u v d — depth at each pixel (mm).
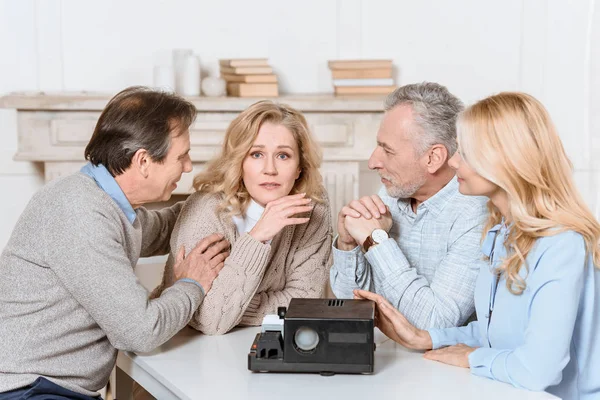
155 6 4094
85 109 3648
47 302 1899
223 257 2160
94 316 1889
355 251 2268
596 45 3975
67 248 1857
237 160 2152
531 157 1785
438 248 2248
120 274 1875
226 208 2201
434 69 4254
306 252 2332
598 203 4016
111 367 2031
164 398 1860
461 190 1916
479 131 1813
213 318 2086
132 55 4098
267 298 2254
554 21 4035
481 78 4199
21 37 3953
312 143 2238
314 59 4273
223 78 3982
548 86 4074
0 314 1920
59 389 1883
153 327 1884
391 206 2375
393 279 2109
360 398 1684
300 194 2145
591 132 4020
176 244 2209
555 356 1729
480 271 1990
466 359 1882
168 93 2035
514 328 1856
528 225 1798
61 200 1893
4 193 4000
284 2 4215
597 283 1888
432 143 2139
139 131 1933
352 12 4242
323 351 1805
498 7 4133
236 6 4180
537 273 1777
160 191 2020
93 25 4035
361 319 1792
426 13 4223
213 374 1827
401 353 1986
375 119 3791
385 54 4273
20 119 3613
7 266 1933
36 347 1896
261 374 1828
